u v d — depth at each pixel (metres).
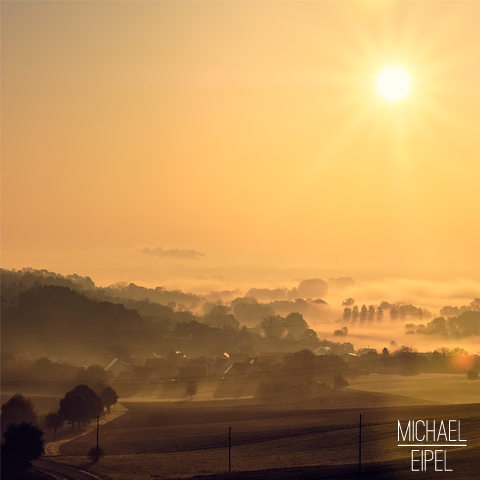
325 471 63.69
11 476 68.25
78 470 71.75
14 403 102.12
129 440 91.62
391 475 59.94
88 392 106.62
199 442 87.62
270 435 89.31
